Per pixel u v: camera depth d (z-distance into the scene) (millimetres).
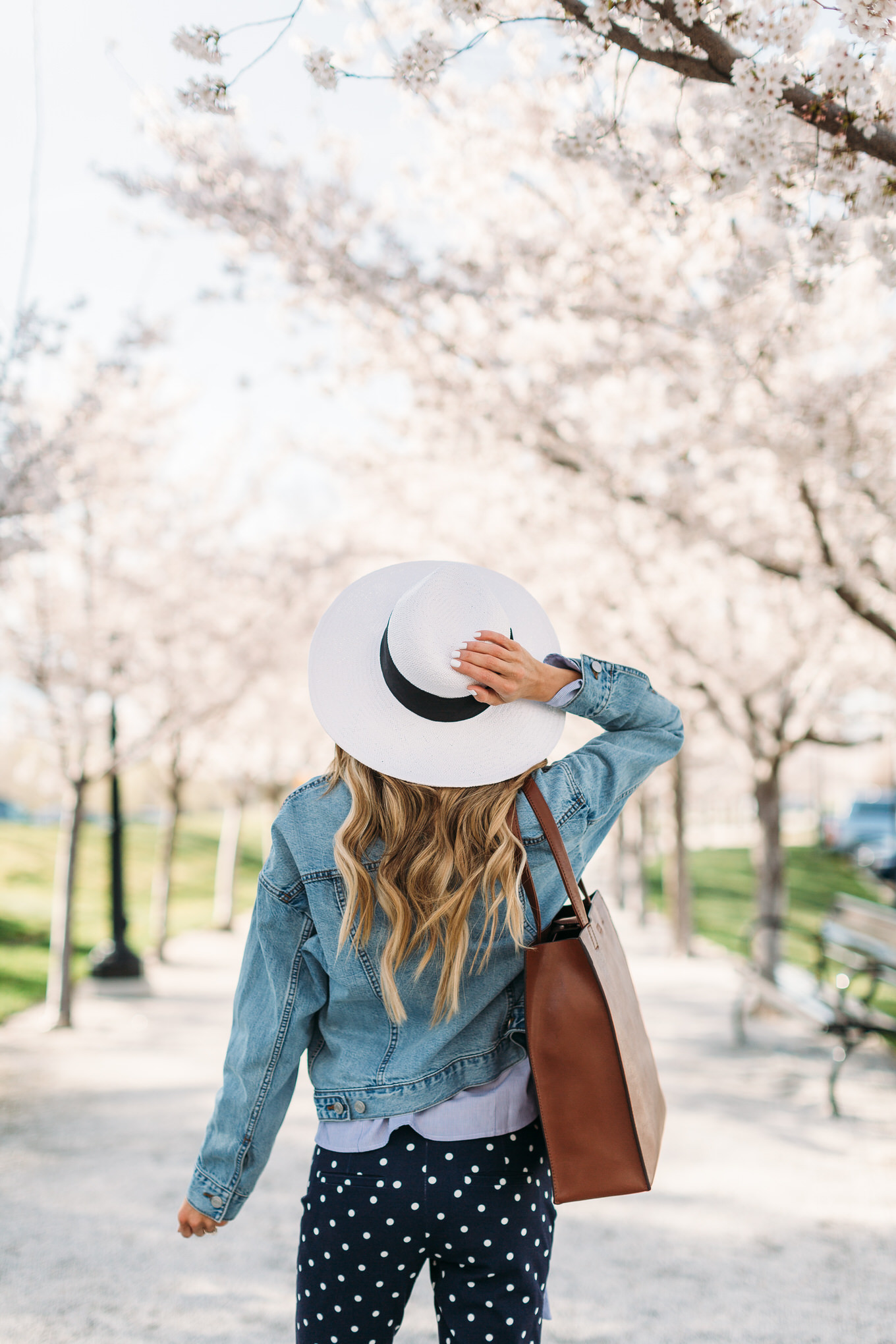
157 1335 3141
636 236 5652
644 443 6391
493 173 6137
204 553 12141
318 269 5801
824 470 5641
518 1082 1546
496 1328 1437
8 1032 8547
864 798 30953
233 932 16578
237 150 5656
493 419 6414
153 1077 6926
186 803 34875
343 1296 1468
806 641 8500
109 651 9906
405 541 11688
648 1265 3697
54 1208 4336
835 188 2918
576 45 3199
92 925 16188
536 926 1545
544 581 10039
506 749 1562
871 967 5906
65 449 7059
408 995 1507
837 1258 3738
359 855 1510
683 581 8938
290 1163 5039
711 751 15000
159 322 7445
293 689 16422
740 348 5590
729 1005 9539
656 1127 1556
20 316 6391
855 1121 5633
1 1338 3115
